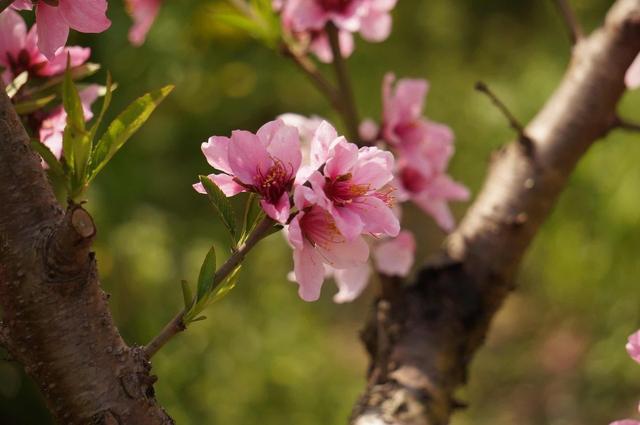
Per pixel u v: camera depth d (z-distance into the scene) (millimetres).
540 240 3611
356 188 856
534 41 3766
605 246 3457
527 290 3998
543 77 3584
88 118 946
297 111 3098
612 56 1134
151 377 850
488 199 1126
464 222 1130
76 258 827
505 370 3885
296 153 860
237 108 2949
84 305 840
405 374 1055
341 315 3951
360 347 3785
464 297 1098
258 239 854
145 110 852
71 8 874
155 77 2561
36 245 832
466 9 3742
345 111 1111
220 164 866
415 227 4227
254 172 859
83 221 819
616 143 3400
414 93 1109
